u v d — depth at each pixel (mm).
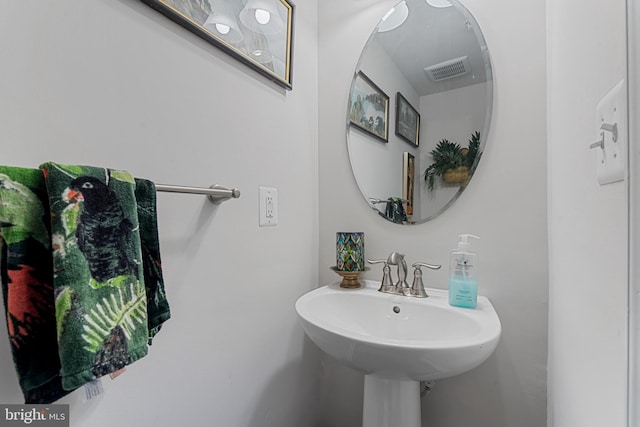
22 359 409
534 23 889
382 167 1139
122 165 610
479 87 967
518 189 904
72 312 430
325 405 1251
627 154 281
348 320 994
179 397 721
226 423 843
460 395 970
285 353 1083
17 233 416
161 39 684
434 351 602
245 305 914
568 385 603
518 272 901
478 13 974
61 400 522
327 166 1263
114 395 599
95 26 571
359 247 1069
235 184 876
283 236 1077
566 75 632
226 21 833
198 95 768
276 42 1017
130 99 625
